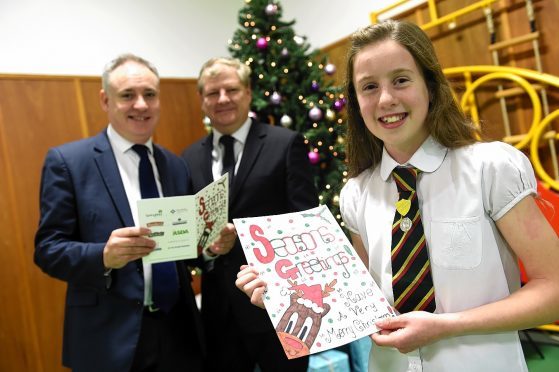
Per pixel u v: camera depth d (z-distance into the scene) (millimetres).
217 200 1331
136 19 3221
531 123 2316
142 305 1322
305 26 3697
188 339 1510
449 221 885
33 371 2617
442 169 929
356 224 1091
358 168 1140
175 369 1432
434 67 915
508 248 896
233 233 1479
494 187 850
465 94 2467
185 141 3391
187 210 1188
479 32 2488
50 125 2766
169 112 3316
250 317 1615
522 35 2289
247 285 908
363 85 919
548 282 798
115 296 1323
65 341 1380
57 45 2854
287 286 904
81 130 2885
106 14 3072
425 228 924
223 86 1823
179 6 3457
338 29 3416
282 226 1011
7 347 2551
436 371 889
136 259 1273
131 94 1452
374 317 870
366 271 944
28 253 2648
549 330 2246
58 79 2811
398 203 962
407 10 2871
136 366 1348
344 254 973
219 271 1693
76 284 1307
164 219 1173
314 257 960
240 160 1770
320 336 840
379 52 885
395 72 878
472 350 866
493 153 874
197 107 3479
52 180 1351
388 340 815
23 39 2723
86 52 2971
